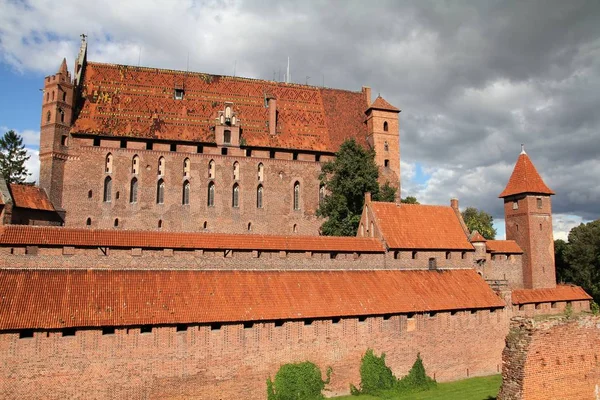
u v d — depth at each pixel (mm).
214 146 71750
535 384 25859
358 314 43156
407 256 53625
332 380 41969
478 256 58625
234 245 46281
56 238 40594
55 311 34812
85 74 71688
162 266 43406
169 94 74188
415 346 45875
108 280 39062
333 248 50062
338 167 68562
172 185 69125
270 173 74188
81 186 65312
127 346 35750
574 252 85688
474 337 49062
